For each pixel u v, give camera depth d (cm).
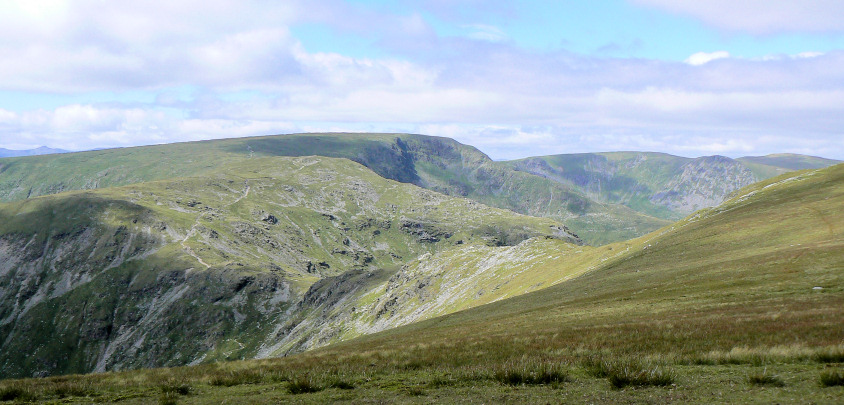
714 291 4925
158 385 2488
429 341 4425
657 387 1706
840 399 1347
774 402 1395
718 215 10806
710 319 3344
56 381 2780
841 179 10169
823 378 1498
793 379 1616
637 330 3259
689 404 1466
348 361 3155
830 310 3053
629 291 6281
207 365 3450
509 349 3075
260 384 2389
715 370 1895
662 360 2181
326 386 2159
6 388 2223
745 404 1408
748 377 1680
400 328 10394
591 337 3219
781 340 2352
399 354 3347
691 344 2542
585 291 7506
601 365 2022
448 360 2830
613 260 10681
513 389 1853
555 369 1989
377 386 2136
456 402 1705
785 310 3341
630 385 1742
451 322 8588
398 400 1806
